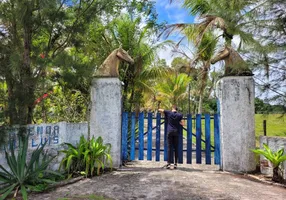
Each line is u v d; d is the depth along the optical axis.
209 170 6.19
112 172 5.73
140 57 9.22
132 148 6.71
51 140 5.36
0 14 4.16
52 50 5.46
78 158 5.39
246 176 5.61
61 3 4.82
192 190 4.27
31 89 4.46
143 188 4.38
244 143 5.91
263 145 5.59
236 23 5.84
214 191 4.23
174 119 6.30
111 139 6.23
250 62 5.60
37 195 4.02
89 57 8.11
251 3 5.83
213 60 6.45
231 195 4.04
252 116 5.96
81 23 5.44
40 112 5.98
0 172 4.22
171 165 6.70
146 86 9.49
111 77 6.35
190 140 6.52
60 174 4.77
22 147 4.46
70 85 5.51
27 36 4.70
